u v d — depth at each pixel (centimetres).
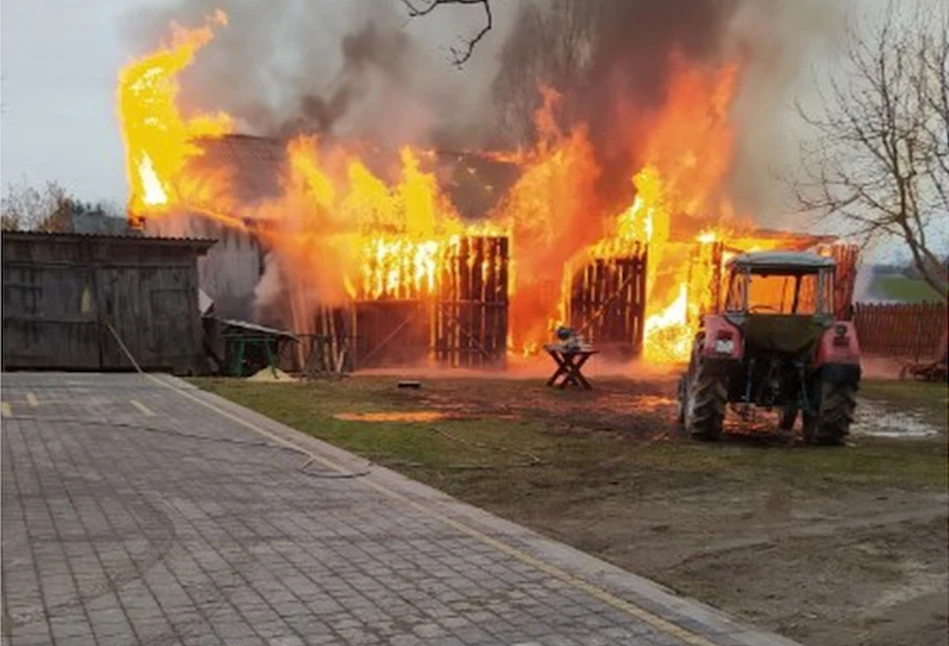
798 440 1145
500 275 2078
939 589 573
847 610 534
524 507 741
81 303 1675
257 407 1229
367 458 886
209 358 1788
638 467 914
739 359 1100
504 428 1129
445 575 504
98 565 496
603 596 477
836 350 1098
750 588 566
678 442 1081
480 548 562
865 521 729
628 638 418
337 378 1744
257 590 465
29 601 436
